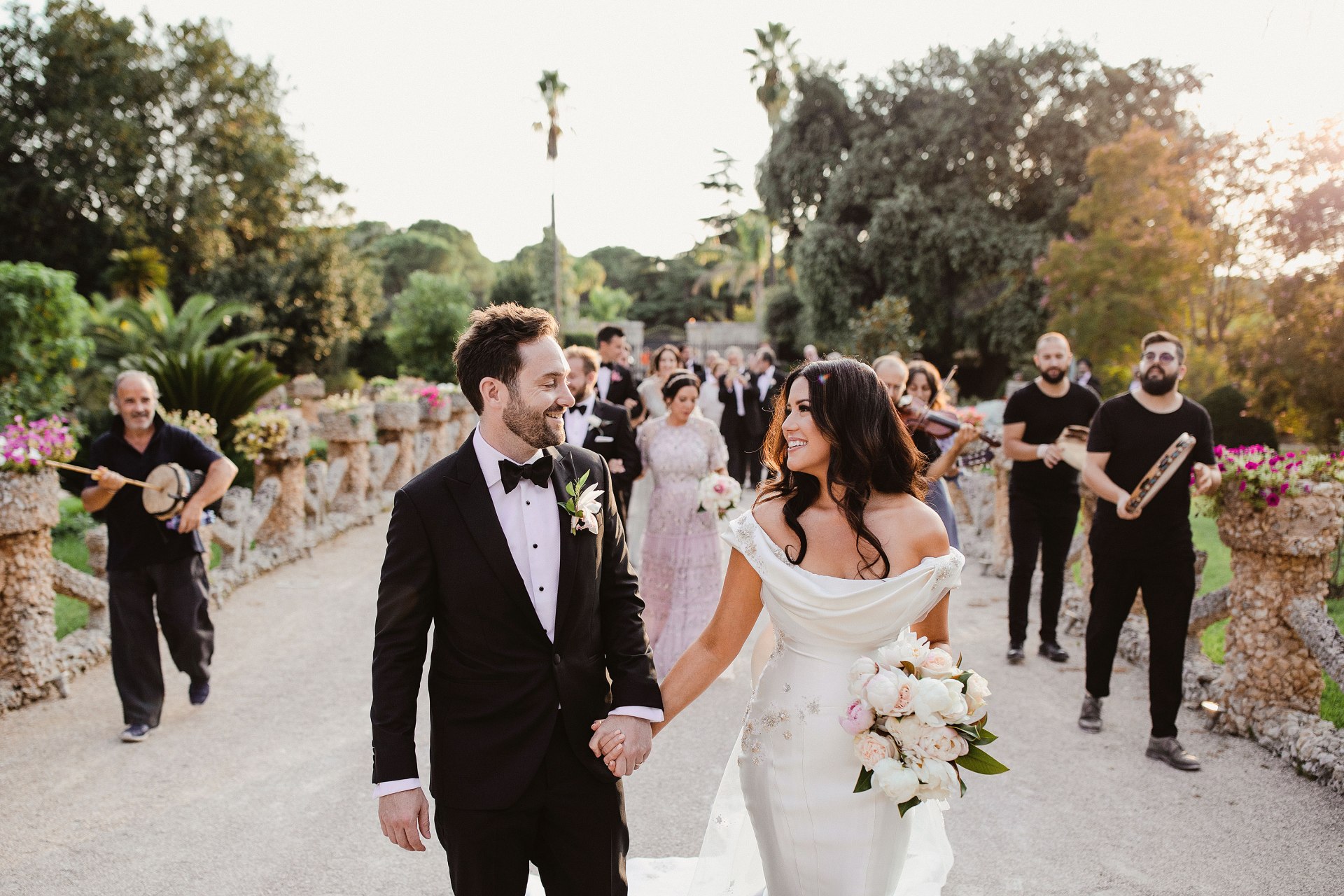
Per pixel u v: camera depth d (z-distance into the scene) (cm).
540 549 217
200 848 340
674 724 462
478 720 208
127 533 444
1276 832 346
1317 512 413
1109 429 436
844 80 2947
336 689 513
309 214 3222
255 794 384
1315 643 403
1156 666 412
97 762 416
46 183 2655
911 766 202
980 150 2622
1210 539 952
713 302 6738
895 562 218
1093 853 334
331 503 1061
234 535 752
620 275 7544
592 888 216
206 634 482
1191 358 1627
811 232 2791
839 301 2769
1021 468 557
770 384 1180
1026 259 2505
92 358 1628
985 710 210
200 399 1260
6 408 1148
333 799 381
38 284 1168
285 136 3136
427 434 1407
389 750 201
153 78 2812
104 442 454
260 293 2939
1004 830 352
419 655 213
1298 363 1087
